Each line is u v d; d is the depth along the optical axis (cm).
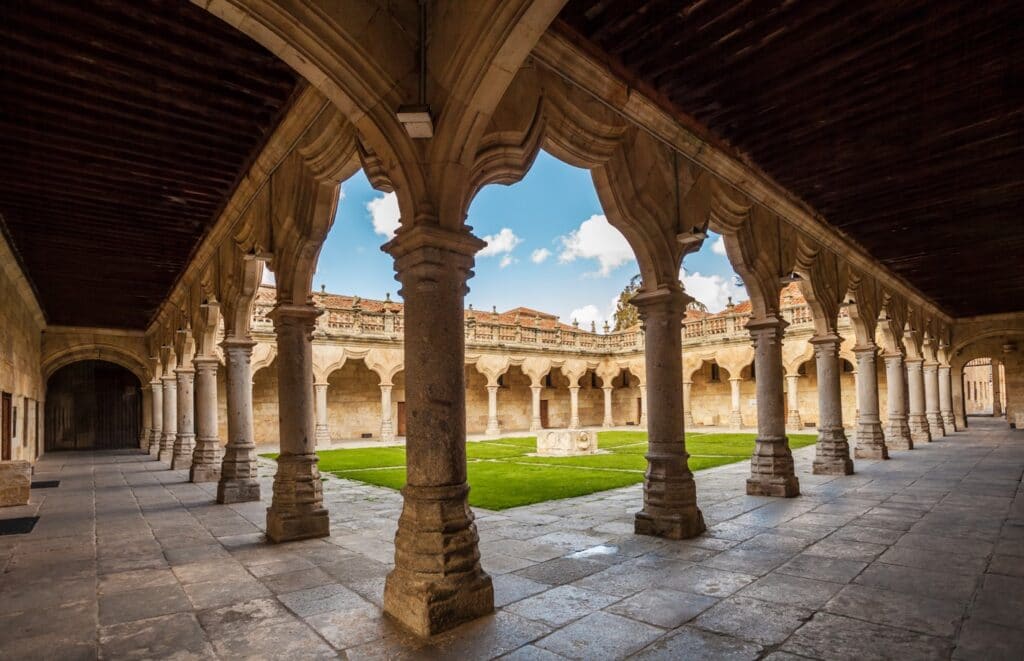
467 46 383
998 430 2186
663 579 486
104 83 536
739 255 852
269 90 568
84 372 2475
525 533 667
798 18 469
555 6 352
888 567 509
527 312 3991
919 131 672
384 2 411
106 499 1005
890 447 1573
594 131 575
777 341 903
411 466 425
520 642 363
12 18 442
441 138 414
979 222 1020
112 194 834
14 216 925
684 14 468
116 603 455
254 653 357
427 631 376
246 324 980
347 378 2819
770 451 891
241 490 946
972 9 457
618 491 986
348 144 569
